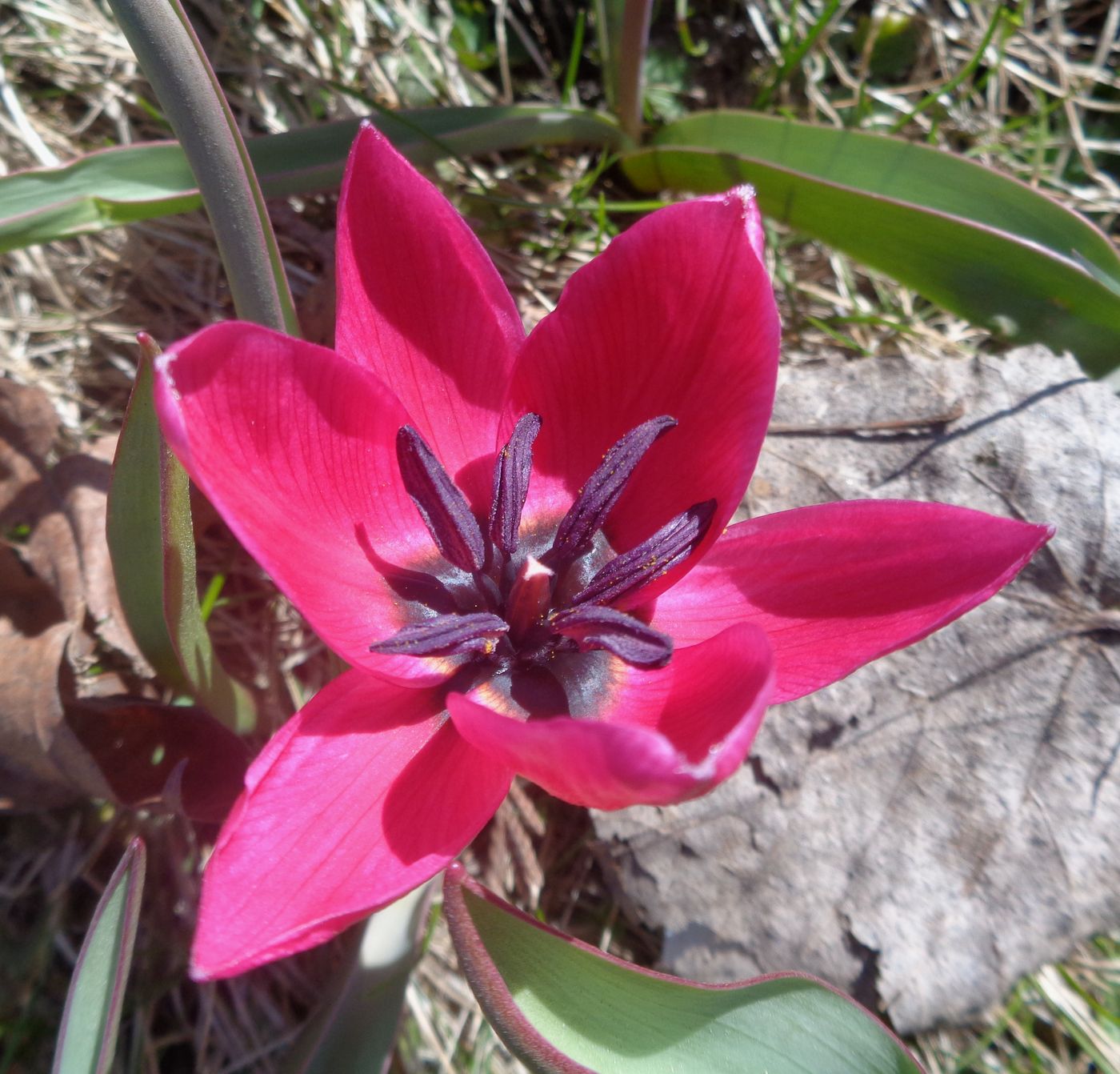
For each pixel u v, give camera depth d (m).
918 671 0.11
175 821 0.11
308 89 0.14
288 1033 0.11
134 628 0.09
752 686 0.07
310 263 0.14
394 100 0.15
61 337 0.13
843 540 0.08
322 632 0.07
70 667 0.10
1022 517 0.12
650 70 0.15
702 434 0.08
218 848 0.06
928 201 0.12
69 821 0.11
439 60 0.14
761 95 0.15
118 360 0.13
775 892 0.11
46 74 0.14
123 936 0.07
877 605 0.08
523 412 0.09
